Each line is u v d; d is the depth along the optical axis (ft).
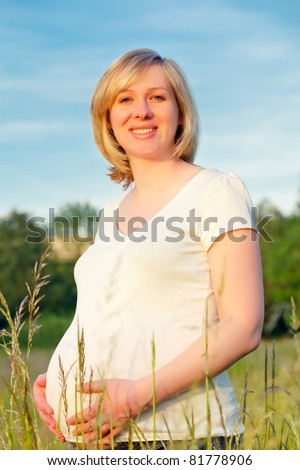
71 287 174.91
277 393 7.92
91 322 7.79
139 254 7.52
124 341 7.43
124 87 8.33
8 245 179.73
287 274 163.43
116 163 9.39
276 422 8.55
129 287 7.52
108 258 7.83
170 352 7.23
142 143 8.23
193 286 7.46
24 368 7.33
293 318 8.18
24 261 175.11
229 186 7.61
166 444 7.18
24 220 187.11
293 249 164.55
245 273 7.23
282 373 7.86
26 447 6.99
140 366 7.29
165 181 8.25
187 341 7.28
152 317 7.42
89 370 7.60
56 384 7.99
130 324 7.45
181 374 6.93
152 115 8.25
